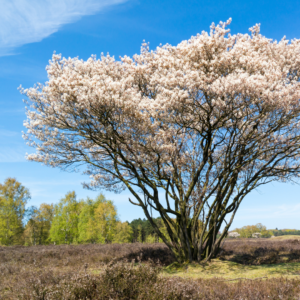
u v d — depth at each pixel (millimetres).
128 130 9703
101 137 9516
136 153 10164
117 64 12000
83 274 4609
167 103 8797
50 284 5234
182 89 8961
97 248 15734
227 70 9484
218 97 8328
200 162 10758
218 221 10852
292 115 9258
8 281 6816
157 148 9570
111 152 10742
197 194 10367
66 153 11016
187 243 10125
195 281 5664
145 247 15828
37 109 10406
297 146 10125
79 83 9305
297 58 10336
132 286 4086
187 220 10789
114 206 38500
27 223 41375
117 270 4492
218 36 9727
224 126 9930
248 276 7383
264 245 16453
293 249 13812
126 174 12164
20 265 9500
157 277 4586
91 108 8766
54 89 9430
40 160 10930
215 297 4270
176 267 9734
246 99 8328
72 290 3938
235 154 10047
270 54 10625
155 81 10398
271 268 8469
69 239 37156
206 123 9461
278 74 8562
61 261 11148
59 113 10141
